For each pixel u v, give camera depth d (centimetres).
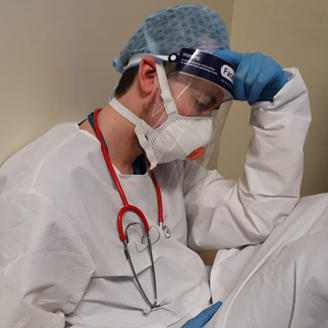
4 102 76
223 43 81
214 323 72
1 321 58
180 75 76
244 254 94
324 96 139
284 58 146
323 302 63
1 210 68
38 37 80
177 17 76
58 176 69
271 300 67
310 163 149
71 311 72
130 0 105
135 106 80
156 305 79
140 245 81
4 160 79
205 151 94
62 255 66
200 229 104
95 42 97
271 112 87
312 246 67
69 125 85
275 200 90
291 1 138
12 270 60
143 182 86
